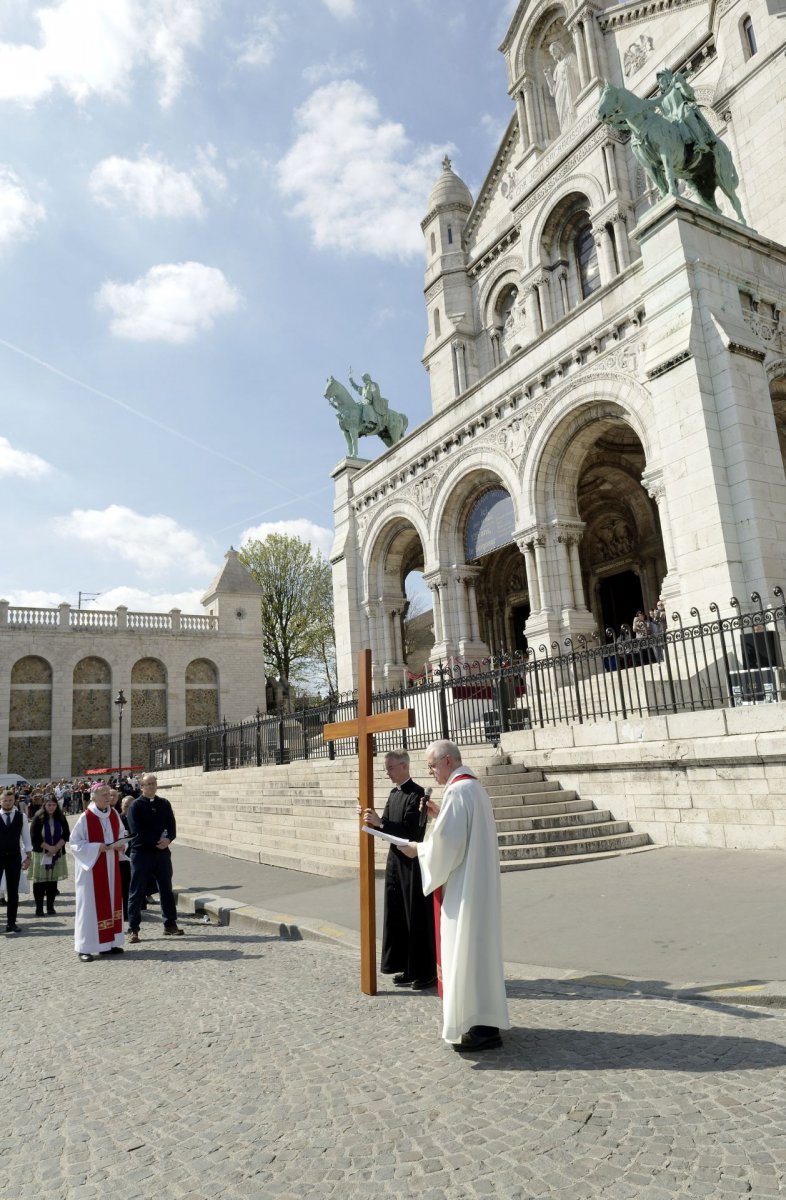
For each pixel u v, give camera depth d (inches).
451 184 1175.0
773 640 436.8
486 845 177.5
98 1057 186.5
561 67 999.6
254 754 866.1
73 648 1615.4
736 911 264.5
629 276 627.2
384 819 237.9
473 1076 155.3
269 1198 116.1
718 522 510.3
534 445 724.0
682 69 856.3
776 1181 108.2
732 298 567.5
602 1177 113.3
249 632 1787.6
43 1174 129.0
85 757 1601.9
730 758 383.2
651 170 593.6
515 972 225.8
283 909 352.2
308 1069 166.9
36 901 454.3
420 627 2091.5
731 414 522.0
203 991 241.8
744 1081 141.5
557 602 705.0
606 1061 156.8
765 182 692.1
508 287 1062.4
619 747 440.1
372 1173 120.3
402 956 231.6
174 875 494.6
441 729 602.5
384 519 975.0
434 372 1146.0
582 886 330.3
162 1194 119.6
